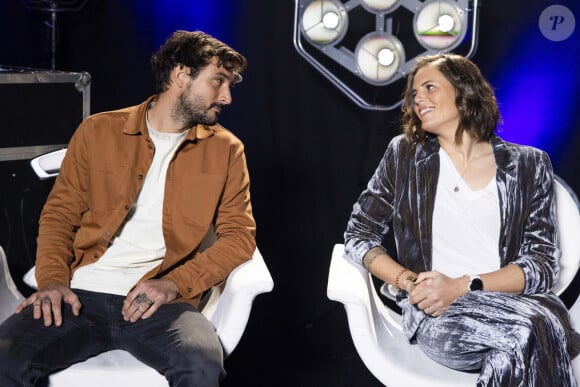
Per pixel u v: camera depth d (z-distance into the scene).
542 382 2.59
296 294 4.46
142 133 2.95
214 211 2.97
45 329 2.67
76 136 3.00
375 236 3.02
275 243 4.72
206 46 2.91
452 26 4.14
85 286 2.87
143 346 2.70
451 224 2.89
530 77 4.36
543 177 2.89
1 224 3.98
